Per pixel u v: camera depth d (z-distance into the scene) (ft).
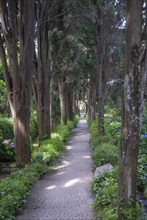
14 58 31.14
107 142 43.32
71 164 37.60
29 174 27.96
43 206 21.68
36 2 40.91
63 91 79.36
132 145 14.74
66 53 57.47
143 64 14.33
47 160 36.24
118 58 49.80
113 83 51.65
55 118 81.20
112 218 16.19
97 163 33.42
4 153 39.27
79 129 98.68
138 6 13.96
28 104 32.40
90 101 105.70
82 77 76.84
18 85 31.68
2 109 59.82
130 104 14.47
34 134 62.39
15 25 30.68
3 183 23.77
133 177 14.97
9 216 18.30
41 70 46.32
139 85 14.38
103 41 46.60
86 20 47.09
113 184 22.09
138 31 14.06
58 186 27.12
